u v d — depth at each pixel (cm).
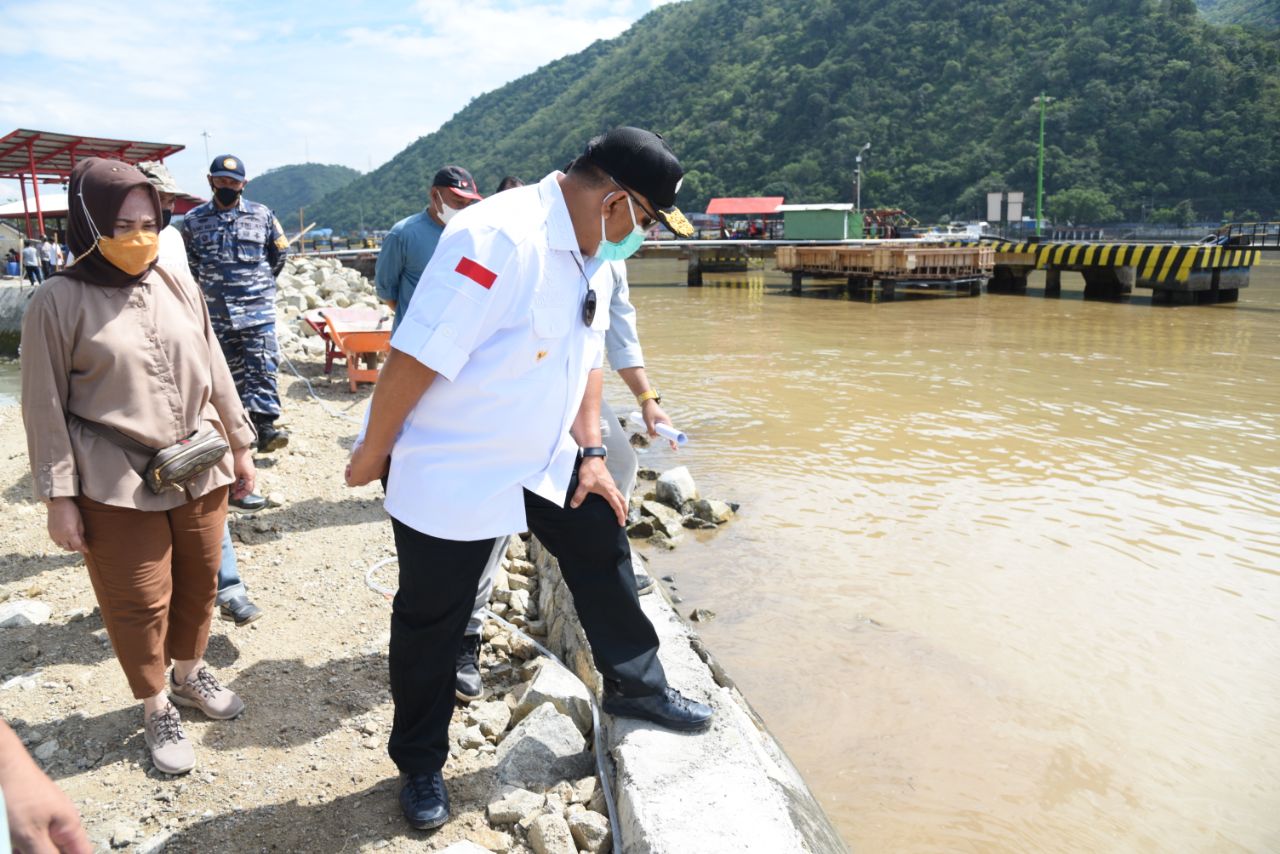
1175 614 460
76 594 405
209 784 271
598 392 265
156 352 267
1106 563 527
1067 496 651
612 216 225
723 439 823
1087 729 360
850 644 429
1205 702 380
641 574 405
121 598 266
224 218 565
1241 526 588
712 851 216
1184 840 297
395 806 261
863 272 2372
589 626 268
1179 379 1127
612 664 267
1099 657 417
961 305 2166
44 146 1955
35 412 249
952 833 298
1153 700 381
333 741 294
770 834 224
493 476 232
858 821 302
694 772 250
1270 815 310
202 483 277
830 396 1020
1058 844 294
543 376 229
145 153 2045
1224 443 804
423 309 214
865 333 1628
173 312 276
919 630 443
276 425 698
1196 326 1700
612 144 219
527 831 251
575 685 314
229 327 574
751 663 409
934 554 541
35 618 375
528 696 307
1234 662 412
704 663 323
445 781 274
